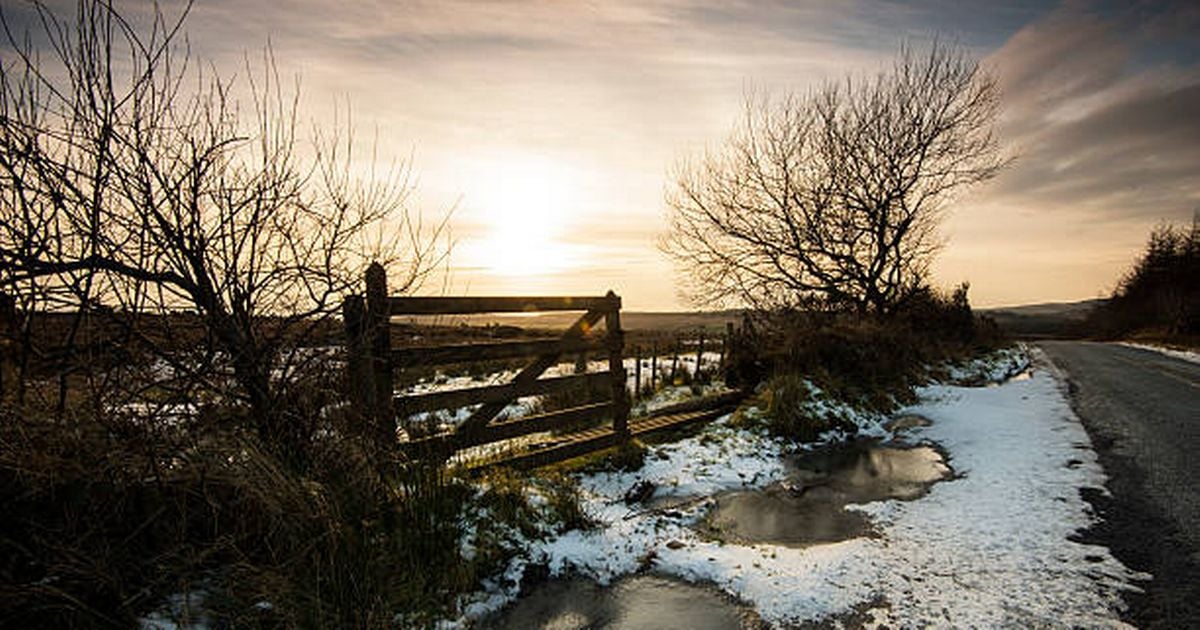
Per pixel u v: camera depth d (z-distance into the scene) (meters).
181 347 3.47
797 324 11.74
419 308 4.55
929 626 3.16
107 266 3.15
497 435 5.27
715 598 3.60
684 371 11.76
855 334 12.06
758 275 17.92
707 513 5.17
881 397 10.24
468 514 4.08
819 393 9.26
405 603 3.25
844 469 6.68
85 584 2.64
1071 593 3.47
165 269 3.42
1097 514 4.80
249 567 2.89
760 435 7.81
